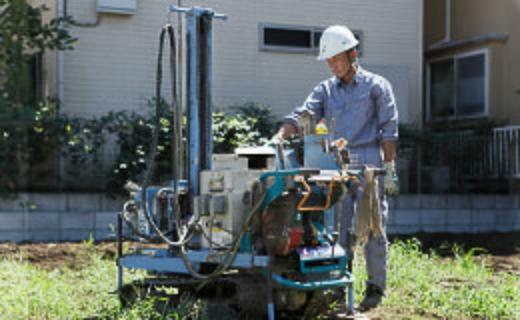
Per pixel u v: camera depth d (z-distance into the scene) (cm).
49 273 705
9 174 991
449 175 1276
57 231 982
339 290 549
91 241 869
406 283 668
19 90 1044
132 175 1022
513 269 815
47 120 997
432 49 1627
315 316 518
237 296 529
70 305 566
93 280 666
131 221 583
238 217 498
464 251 955
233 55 1250
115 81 1161
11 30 951
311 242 491
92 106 1147
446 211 1181
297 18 1296
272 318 473
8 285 627
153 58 1186
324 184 472
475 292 621
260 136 1127
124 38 1166
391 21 1364
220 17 575
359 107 573
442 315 565
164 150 1034
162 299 539
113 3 1144
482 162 1295
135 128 1036
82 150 1030
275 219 478
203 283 542
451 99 1590
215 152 1042
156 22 1188
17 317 531
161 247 566
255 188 479
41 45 977
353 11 1336
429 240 1045
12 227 962
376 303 566
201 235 529
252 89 1264
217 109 1154
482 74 1516
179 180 568
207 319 508
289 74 1290
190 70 568
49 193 987
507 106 1484
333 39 566
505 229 1221
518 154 1282
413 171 1260
